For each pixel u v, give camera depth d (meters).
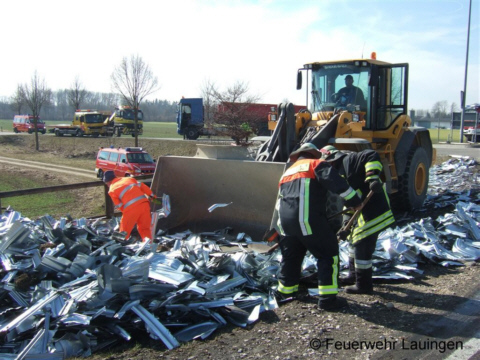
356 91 8.88
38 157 31.34
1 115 117.94
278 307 4.68
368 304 4.75
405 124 9.39
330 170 4.49
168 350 3.78
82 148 35.06
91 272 4.70
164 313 4.22
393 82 9.23
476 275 5.63
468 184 12.00
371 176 4.81
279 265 5.46
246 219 7.41
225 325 4.27
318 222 4.52
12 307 4.32
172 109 118.94
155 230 7.56
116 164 19.86
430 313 4.51
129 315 4.08
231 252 6.45
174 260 4.93
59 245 5.49
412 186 9.32
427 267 6.01
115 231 6.68
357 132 8.30
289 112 7.61
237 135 24.55
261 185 7.12
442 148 25.44
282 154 7.66
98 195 15.95
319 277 4.63
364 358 3.64
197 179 7.87
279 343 3.89
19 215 7.06
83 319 3.83
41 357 3.52
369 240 5.00
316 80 9.33
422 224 7.04
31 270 4.89
